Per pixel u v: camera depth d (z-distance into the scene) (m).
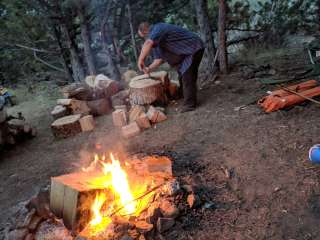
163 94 5.32
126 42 8.67
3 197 3.68
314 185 2.74
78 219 2.61
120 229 2.46
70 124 5.07
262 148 3.44
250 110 4.44
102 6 7.30
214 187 2.97
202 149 3.71
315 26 7.48
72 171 3.90
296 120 3.86
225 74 6.29
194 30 7.99
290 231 2.37
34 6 7.29
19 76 9.44
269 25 7.52
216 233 2.45
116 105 5.75
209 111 4.74
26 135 5.60
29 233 2.74
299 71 5.66
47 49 8.48
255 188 2.86
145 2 7.71
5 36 8.05
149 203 2.72
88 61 7.50
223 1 5.91
